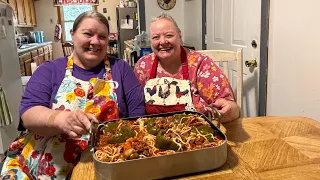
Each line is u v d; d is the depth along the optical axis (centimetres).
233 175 82
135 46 318
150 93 146
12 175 113
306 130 115
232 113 121
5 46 267
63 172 113
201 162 82
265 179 80
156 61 155
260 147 100
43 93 115
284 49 176
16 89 290
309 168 85
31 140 117
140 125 100
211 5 269
